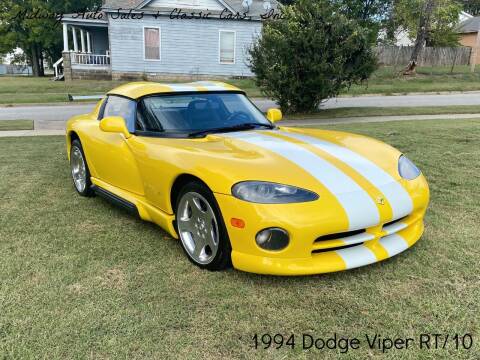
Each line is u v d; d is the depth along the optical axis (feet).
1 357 7.14
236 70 80.07
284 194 8.83
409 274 9.58
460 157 20.20
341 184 9.41
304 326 7.93
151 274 9.87
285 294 8.93
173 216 11.06
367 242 9.55
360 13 93.25
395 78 83.51
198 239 10.18
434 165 18.88
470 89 71.00
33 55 143.33
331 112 46.09
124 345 7.43
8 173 19.36
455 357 7.04
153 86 13.67
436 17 84.02
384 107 49.55
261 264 8.89
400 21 92.94
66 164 21.20
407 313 8.20
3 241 11.77
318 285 9.24
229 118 13.05
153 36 77.05
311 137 12.10
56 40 138.00
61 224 13.05
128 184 12.85
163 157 10.84
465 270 9.70
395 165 10.73
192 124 12.46
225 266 9.85
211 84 14.60
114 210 14.38
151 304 8.64
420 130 28.60
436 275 9.51
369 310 8.34
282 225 8.58
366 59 43.83
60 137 31.01
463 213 13.17
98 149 14.02
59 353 7.23
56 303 8.70
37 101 60.29
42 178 18.52
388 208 9.45
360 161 10.49
